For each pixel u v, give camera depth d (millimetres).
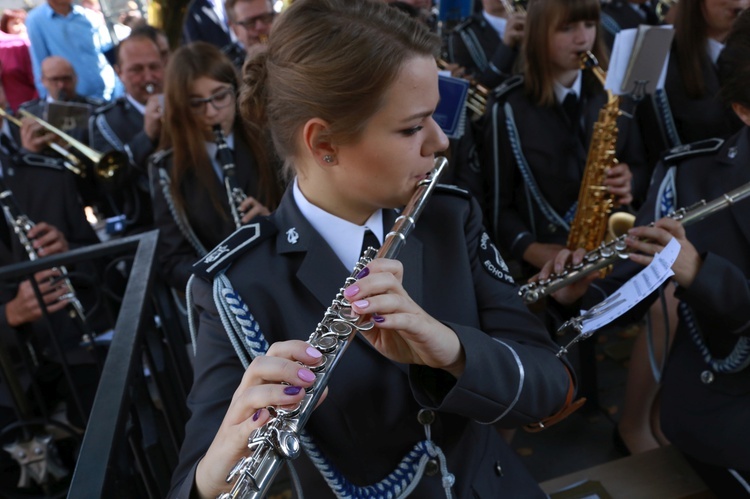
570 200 3029
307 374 984
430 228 1306
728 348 1854
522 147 3000
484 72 4152
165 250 2906
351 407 1207
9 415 2854
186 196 2859
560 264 1927
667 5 4715
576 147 2992
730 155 1859
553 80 2959
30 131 3811
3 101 3826
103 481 1178
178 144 2830
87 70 6750
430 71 1085
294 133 1157
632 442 2678
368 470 1242
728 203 1728
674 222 1716
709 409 1897
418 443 1244
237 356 1194
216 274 1204
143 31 4289
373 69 1053
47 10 6680
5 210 2936
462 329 1160
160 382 2197
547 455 2842
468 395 1150
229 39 5887
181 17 5789
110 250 2229
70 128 4141
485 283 1337
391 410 1227
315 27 1092
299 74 1095
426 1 4074
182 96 2732
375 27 1067
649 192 2039
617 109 2703
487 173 3109
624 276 2014
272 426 965
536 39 2891
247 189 2828
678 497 2076
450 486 1225
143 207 3840
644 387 2609
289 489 2732
